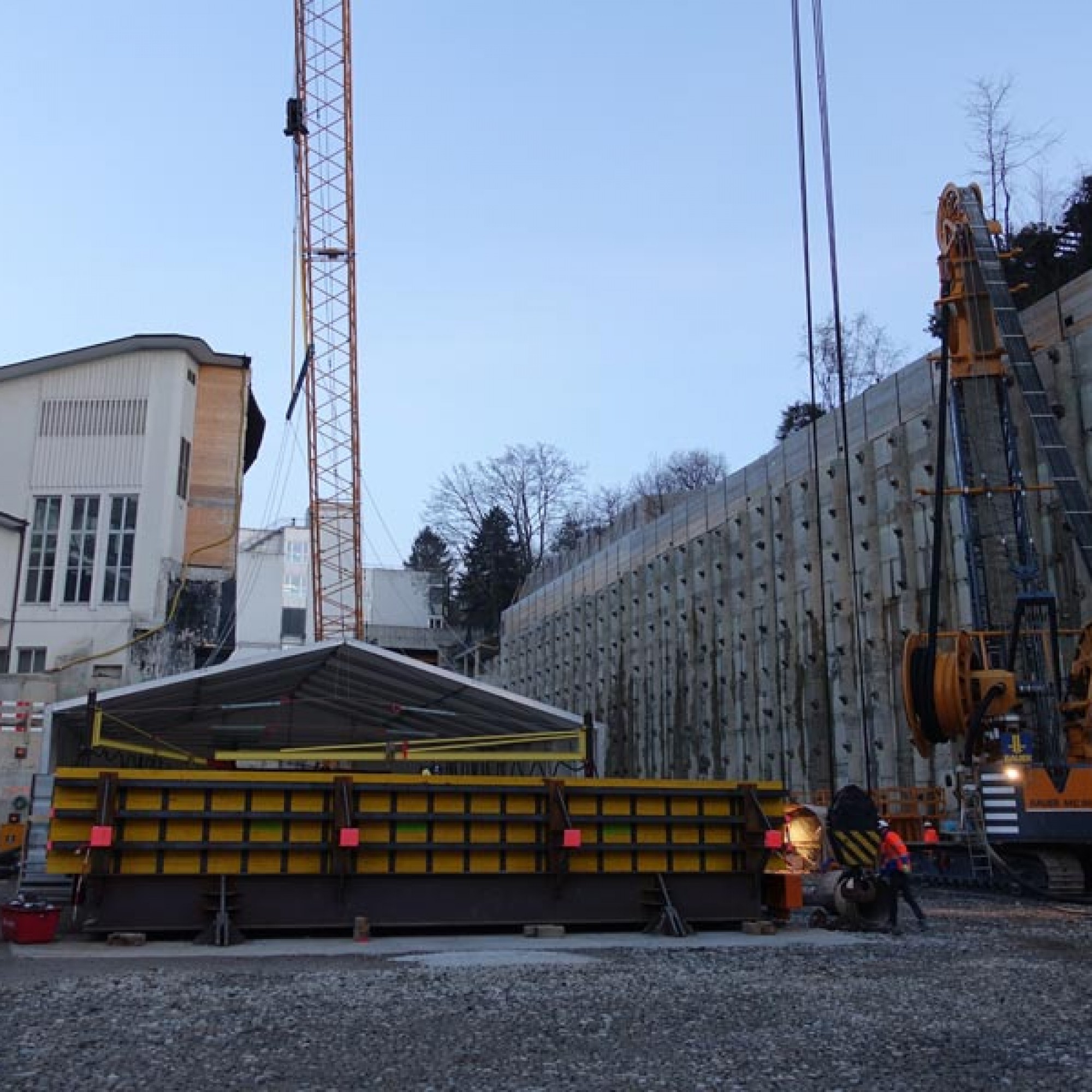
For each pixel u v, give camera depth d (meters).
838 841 17.22
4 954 13.55
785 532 41.66
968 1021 9.44
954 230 24.41
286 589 92.56
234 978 11.45
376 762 26.70
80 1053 8.12
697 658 48.44
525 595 81.06
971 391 23.92
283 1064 7.86
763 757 42.25
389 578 95.19
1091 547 19.86
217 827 14.96
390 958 13.31
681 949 14.27
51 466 41.44
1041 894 22.08
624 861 16.19
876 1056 8.16
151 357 42.50
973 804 22.92
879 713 34.84
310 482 54.09
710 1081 7.41
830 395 73.38
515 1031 8.95
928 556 33.00
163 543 40.66
